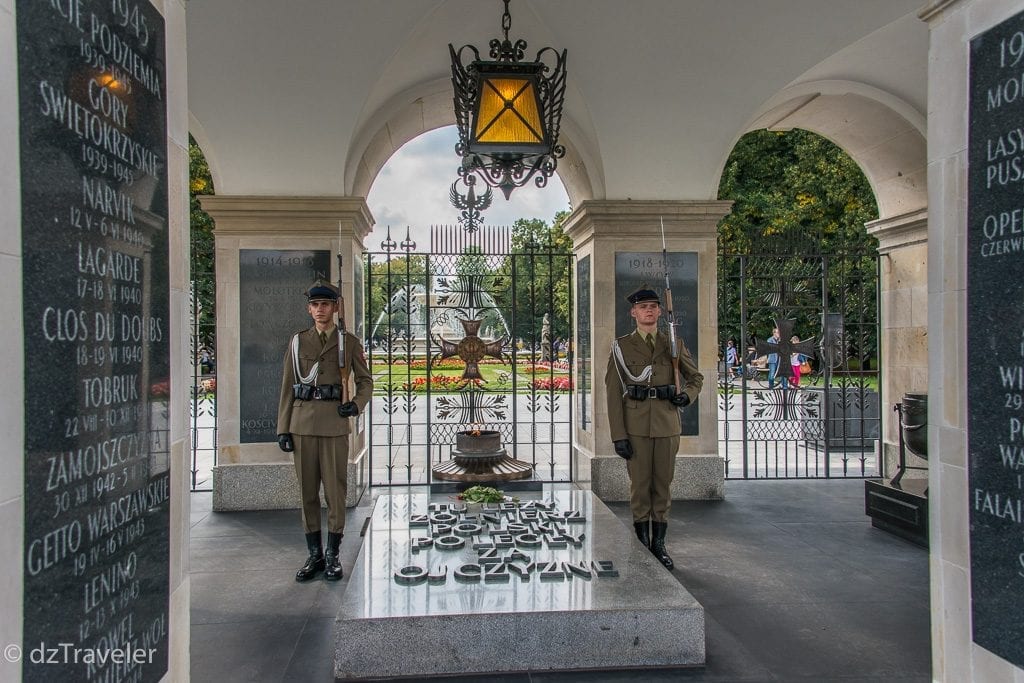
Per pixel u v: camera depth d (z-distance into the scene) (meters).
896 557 5.87
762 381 21.64
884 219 9.23
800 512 7.39
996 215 2.34
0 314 1.55
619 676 3.73
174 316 2.54
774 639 4.25
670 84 7.38
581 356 8.69
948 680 2.64
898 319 9.16
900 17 6.89
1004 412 2.32
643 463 5.57
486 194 6.00
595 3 6.84
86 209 1.88
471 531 5.00
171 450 2.50
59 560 1.76
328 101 7.10
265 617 4.66
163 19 2.43
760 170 22.25
